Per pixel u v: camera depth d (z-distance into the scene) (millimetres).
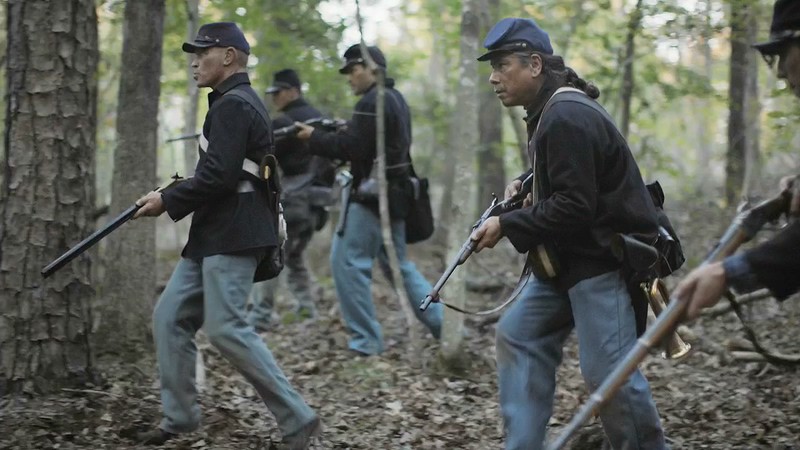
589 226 3963
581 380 6508
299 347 7770
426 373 6785
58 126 5484
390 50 15500
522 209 4039
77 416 5156
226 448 4938
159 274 11391
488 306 9023
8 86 5531
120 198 6738
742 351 6359
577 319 4078
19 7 5492
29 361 5398
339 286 7395
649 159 12203
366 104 7246
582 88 4242
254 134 4793
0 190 6176
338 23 10922
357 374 6711
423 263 12609
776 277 2684
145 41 6742
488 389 6410
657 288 4027
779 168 12891
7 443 4777
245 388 6234
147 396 5594
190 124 9242
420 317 7469
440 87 16984
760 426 5309
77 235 5531
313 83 11320
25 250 5434
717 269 2715
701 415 5559
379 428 5551
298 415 4785
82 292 5559
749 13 8836
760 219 2932
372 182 7305
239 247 4727
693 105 15391
